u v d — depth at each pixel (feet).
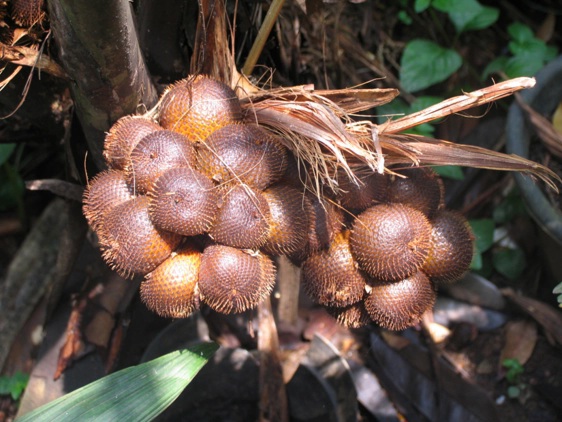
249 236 0.95
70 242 1.77
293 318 1.90
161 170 0.96
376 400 1.98
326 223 1.06
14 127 1.70
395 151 1.08
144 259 0.96
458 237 1.08
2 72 1.30
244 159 0.97
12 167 2.55
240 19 1.47
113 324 1.95
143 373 1.11
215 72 1.24
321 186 1.08
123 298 1.96
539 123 2.08
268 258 1.06
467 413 1.91
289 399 1.90
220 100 1.05
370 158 0.99
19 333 2.19
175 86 1.10
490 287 2.23
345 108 1.17
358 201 1.08
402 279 1.06
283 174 1.07
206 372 1.92
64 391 1.91
